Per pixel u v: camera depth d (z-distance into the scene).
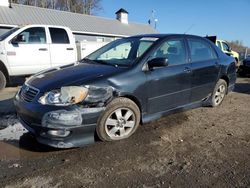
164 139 4.34
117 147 3.99
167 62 4.36
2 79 8.52
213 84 5.84
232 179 3.26
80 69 4.34
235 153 3.93
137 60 4.40
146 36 5.12
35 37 9.13
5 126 4.85
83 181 3.14
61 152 3.82
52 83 3.85
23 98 3.98
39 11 29.00
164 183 3.14
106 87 3.89
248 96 7.79
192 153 3.90
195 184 3.14
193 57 5.33
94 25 32.16
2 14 25.31
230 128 4.92
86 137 3.81
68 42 9.94
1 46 8.38
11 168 3.39
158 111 4.68
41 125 3.62
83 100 3.69
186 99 5.17
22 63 8.82
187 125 5.00
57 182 3.11
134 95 4.20
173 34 5.18
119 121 4.13
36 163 3.52
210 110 5.98
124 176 3.26
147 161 3.63
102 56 5.10
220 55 6.11
